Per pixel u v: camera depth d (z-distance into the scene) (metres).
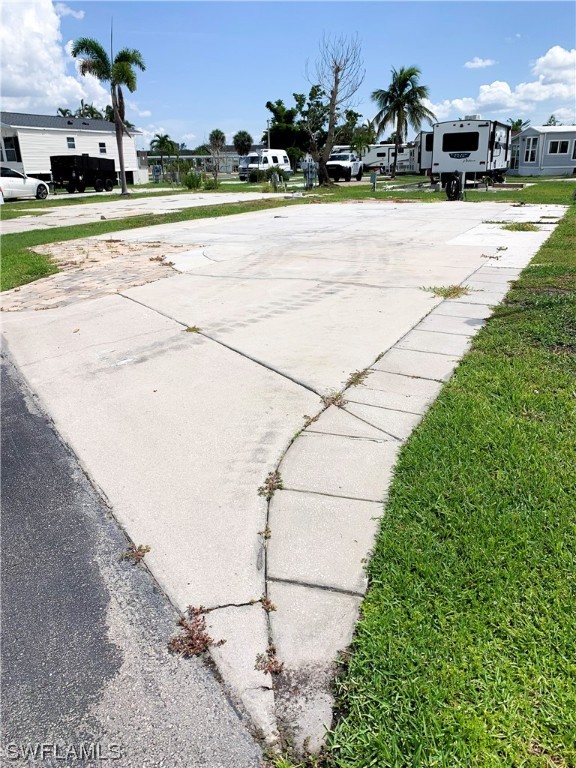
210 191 29.28
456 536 2.18
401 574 2.01
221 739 1.56
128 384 3.93
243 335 4.77
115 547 2.35
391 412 3.27
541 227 10.82
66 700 1.70
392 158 49.84
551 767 1.40
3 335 5.19
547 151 38.38
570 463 2.62
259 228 12.02
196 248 9.43
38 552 2.34
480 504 2.36
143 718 1.64
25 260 8.80
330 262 7.76
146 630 1.93
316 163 33.12
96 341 4.87
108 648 1.87
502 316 4.92
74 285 7.02
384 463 2.76
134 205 20.69
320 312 5.32
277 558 2.19
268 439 3.06
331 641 1.82
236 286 6.51
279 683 1.70
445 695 1.57
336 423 3.19
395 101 42.00
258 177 36.88
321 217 14.00
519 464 2.61
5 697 1.72
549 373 3.62
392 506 2.40
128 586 2.13
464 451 2.75
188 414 3.43
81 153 37.81
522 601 1.87
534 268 6.81
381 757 1.45
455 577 1.98
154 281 6.97
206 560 2.22
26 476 2.90
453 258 7.77
